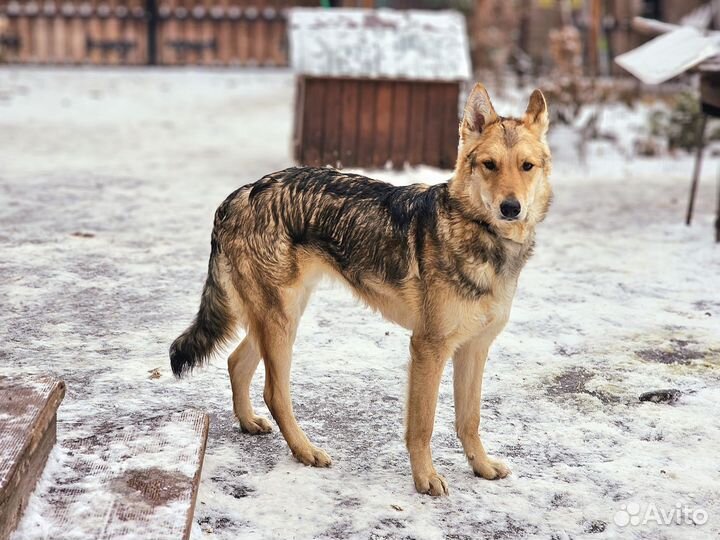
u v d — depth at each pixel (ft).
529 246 12.89
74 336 18.30
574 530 11.96
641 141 47.85
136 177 37.22
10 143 45.14
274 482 12.94
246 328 13.94
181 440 12.62
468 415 13.37
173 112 60.49
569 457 14.05
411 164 37.96
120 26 81.56
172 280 22.54
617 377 17.28
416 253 12.78
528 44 73.46
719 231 28.09
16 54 80.48
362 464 13.65
